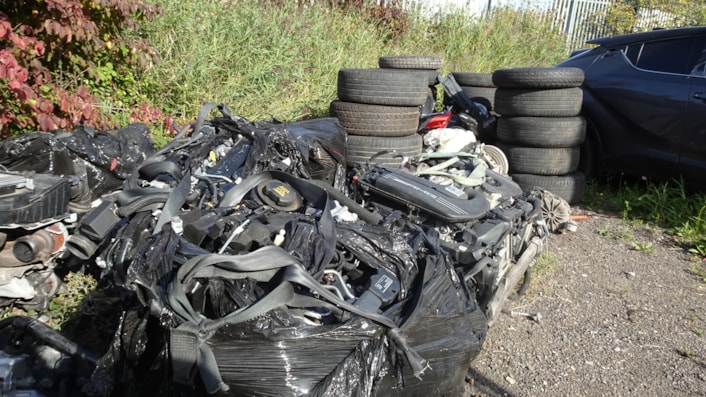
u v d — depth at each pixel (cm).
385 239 255
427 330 228
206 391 200
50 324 307
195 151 344
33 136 349
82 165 363
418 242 263
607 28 1422
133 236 254
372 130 468
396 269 245
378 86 461
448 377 232
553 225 522
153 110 548
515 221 364
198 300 220
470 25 1138
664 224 566
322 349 204
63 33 436
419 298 229
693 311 392
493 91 677
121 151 383
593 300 401
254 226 249
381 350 213
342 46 830
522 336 347
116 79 554
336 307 214
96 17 491
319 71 744
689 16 1374
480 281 290
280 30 748
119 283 243
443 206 315
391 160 447
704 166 544
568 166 561
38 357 246
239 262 206
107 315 298
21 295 301
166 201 270
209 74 625
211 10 671
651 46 592
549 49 1230
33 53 433
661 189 588
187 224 245
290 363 200
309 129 412
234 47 660
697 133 541
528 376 307
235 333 201
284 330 202
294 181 296
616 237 528
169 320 206
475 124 606
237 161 339
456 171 399
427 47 1065
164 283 215
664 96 562
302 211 290
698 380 313
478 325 251
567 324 365
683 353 338
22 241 292
